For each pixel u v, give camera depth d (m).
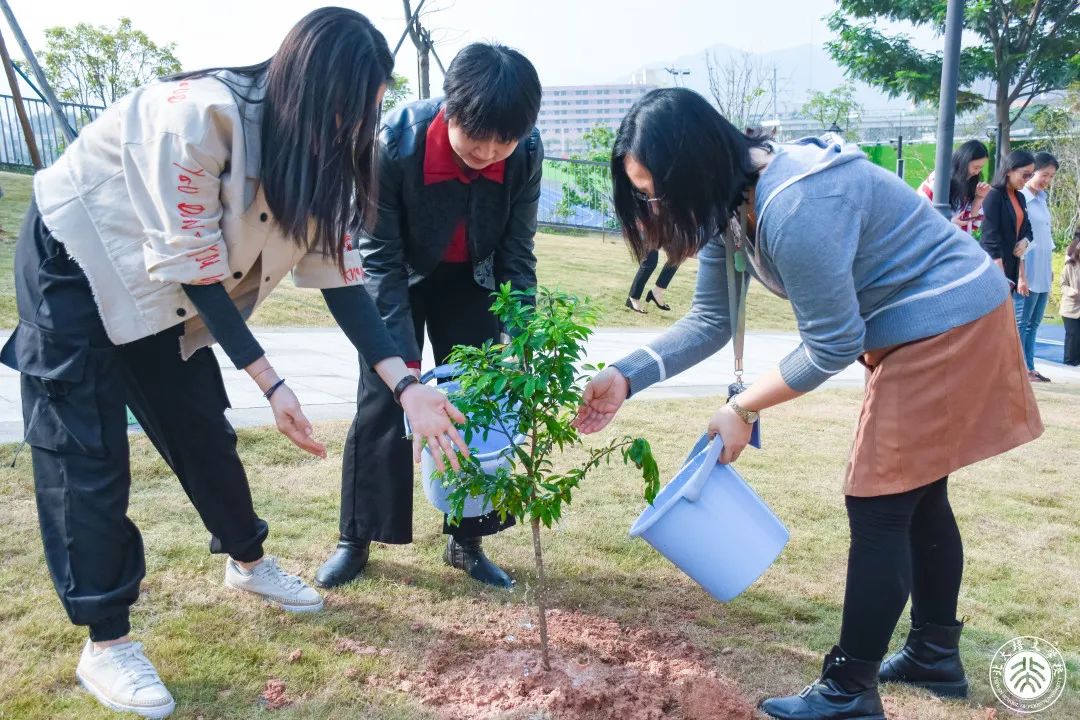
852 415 5.89
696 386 6.62
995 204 7.06
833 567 3.28
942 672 2.47
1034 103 25.64
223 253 2.12
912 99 22.62
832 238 1.98
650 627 2.76
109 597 2.17
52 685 2.25
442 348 3.13
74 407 2.14
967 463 2.15
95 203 2.11
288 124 2.03
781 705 2.30
